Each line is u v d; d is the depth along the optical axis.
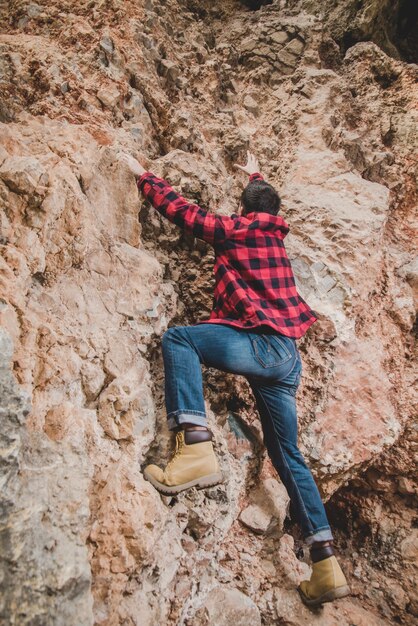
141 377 1.80
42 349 1.55
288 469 1.76
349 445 2.24
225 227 1.74
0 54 2.28
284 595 1.89
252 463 2.17
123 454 1.61
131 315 1.89
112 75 2.53
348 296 2.43
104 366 1.72
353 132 3.40
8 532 1.16
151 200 1.87
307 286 2.44
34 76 2.29
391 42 4.92
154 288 2.02
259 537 2.03
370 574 2.56
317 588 1.72
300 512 1.73
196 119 2.90
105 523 1.43
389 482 2.71
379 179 3.25
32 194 1.69
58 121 2.15
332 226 2.61
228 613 1.70
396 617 2.37
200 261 2.31
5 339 1.37
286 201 2.77
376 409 2.34
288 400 1.78
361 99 3.68
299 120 3.23
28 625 1.09
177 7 3.55
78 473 1.40
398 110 3.64
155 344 1.97
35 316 1.60
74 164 1.94
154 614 1.46
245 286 1.72
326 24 4.38
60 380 1.54
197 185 2.31
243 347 1.61
